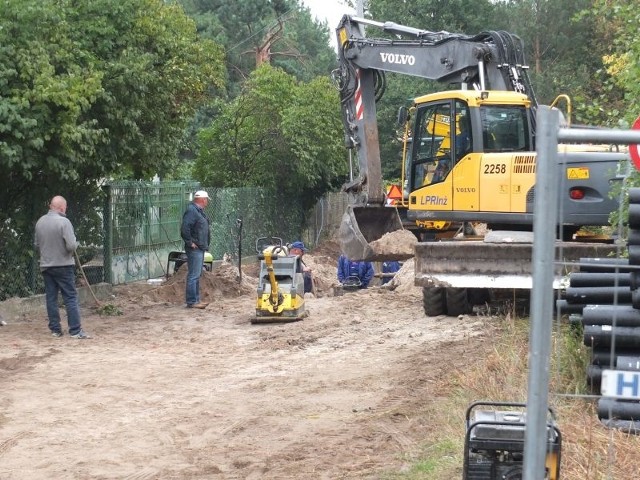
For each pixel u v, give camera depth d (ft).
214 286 67.05
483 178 47.91
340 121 116.47
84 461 27.35
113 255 67.62
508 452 19.21
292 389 35.70
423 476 24.04
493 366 33.50
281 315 52.01
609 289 26.99
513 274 43.14
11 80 49.39
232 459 27.22
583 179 42.57
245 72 185.37
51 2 52.54
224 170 116.47
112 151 57.62
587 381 27.30
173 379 38.37
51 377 38.68
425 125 51.88
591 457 22.44
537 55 136.15
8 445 29.04
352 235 55.01
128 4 57.57
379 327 48.06
